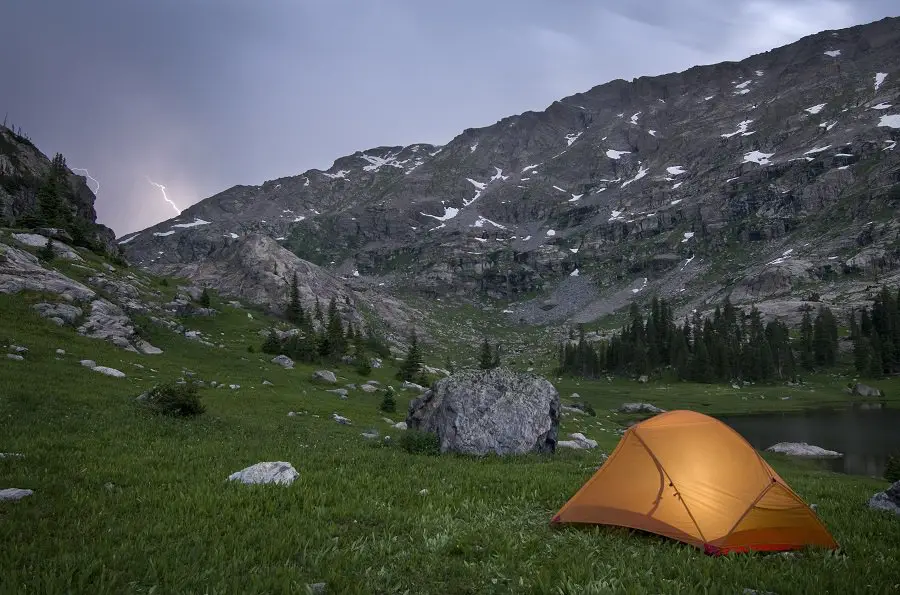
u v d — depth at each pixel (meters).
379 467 17.80
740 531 9.70
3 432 17.72
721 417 94.50
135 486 12.37
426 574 7.89
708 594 7.38
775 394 125.75
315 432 30.05
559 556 8.69
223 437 23.30
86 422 21.59
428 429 30.62
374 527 10.37
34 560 7.38
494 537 9.70
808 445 58.50
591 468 19.36
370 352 119.00
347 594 7.00
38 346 38.62
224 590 6.76
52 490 11.36
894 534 10.78
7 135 155.50
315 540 9.18
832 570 8.38
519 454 24.02
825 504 14.75
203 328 83.31
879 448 59.97
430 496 13.11
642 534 10.37
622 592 7.18
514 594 7.26
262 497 11.66
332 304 158.75
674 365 162.12
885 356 144.00
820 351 158.50
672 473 10.80
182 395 28.12
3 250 55.00
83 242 97.56
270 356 70.88
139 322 62.34
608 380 164.75
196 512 10.35
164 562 7.54
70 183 162.12
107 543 8.21
